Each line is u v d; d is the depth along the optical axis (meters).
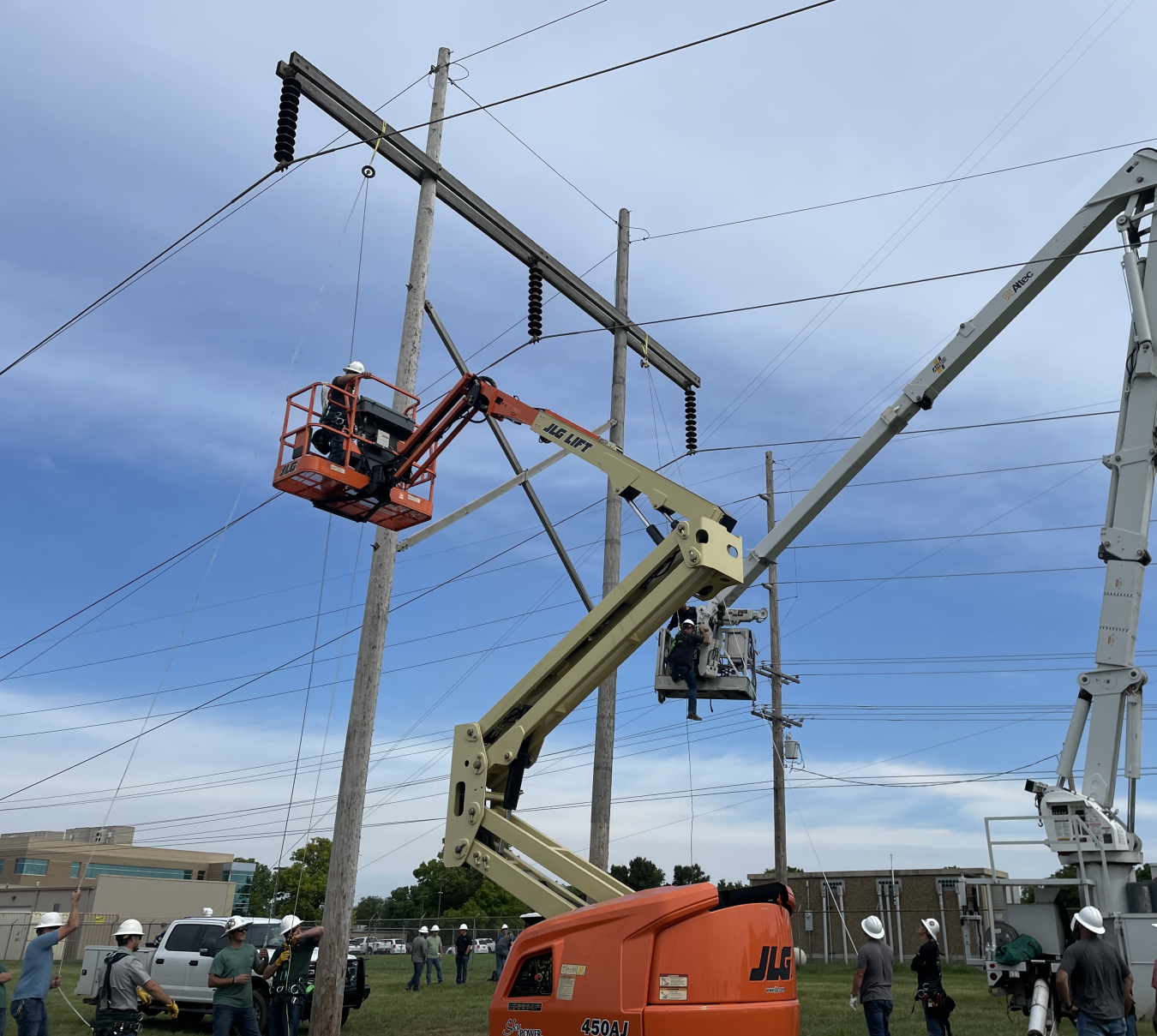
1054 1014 10.22
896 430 12.79
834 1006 18.55
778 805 28.12
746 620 14.70
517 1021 6.68
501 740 7.93
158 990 10.02
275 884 15.77
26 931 43.59
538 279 15.65
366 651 12.91
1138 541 11.34
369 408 11.58
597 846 13.91
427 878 75.50
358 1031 14.70
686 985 6.10
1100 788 10.86
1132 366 11.81
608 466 8.71
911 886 40.56
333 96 12.88
